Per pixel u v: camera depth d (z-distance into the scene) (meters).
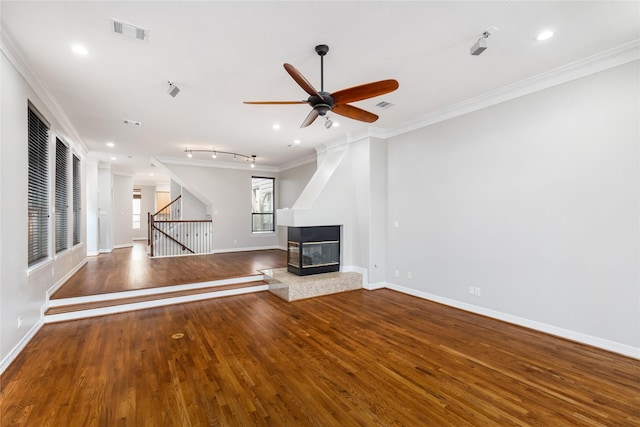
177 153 7.27
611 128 2.88
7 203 2.69
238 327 3.65
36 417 2.00
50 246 4.13
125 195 10.44
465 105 4.08
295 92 3.72
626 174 2.80
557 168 3.24
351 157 5.71
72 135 5.39
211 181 8.51
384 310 4.26
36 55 2.84
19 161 2.96
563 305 3.22
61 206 5.01
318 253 5.54
